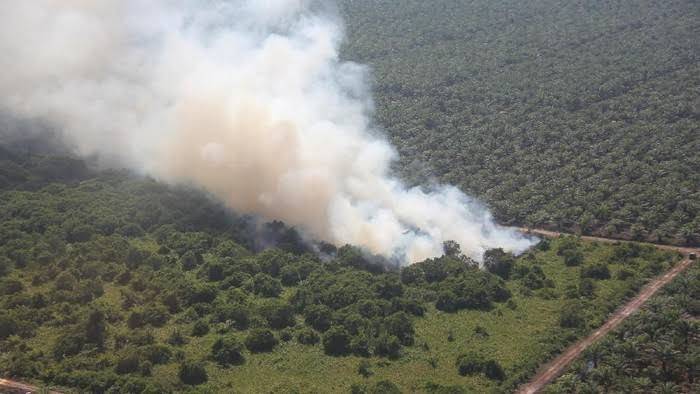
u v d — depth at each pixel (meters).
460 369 183.25
